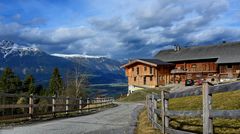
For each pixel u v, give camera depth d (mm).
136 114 26844
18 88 87625
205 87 8242
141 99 67875
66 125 17594
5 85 86000
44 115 22797
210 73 78000
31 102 20375
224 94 20875
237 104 16422
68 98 27578
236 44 79000
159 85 81188
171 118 16125
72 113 28484
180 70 82188
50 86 93438
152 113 16250
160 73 82000
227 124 12422
